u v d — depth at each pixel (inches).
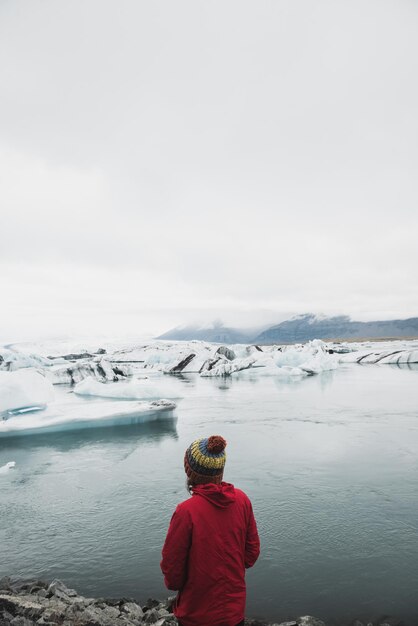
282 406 841.5
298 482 382.0
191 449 98.1
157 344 4293.8
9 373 745.6
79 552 264.8
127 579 234.1
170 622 181.5
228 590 90.0
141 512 325.4
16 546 273.7
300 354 1985.7
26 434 589.9
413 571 235.0
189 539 90.4
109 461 469.4
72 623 175.3
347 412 748.6
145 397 1005.2
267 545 268.5
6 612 181.9
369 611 201.8
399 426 616.4
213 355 2311.8
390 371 1763.0
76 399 1041.5
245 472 413.1
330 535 279.4
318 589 220.7
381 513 311.6
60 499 355.3
